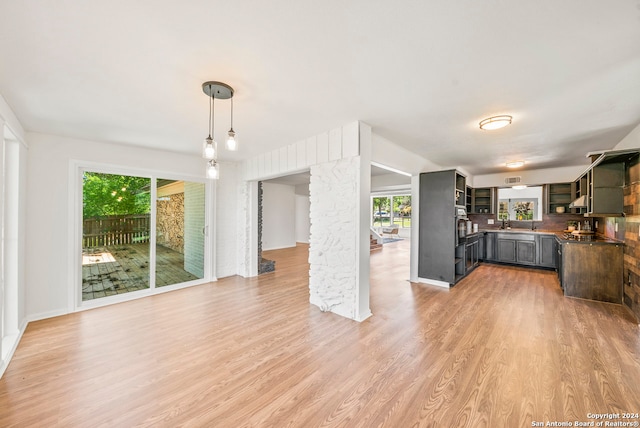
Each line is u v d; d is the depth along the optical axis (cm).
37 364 227
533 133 353
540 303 374
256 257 547
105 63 189
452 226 458
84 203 373
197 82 218
